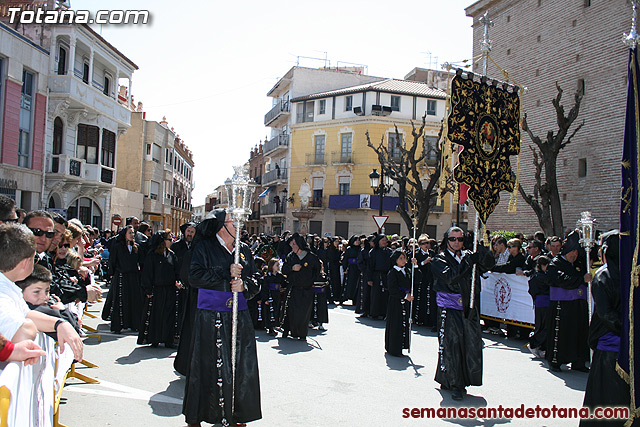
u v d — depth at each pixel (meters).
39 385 3.28
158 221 46.31
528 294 10.37
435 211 41.75
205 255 4.97
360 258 14.36
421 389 6.94
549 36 22.95
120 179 41.16
